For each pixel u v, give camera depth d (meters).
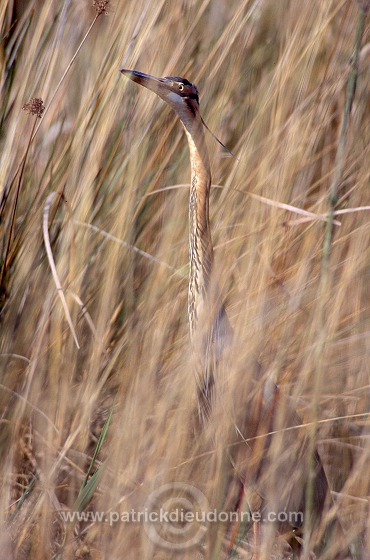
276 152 5.90
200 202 5.68
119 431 5.44
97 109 5.88
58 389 5.63
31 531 5.42
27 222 5.80
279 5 6.27
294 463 5.48
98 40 6.07
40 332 5.68
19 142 5.85
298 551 5.51
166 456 5.38
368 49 6.10
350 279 5.64
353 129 6.10
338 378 5.71
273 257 5.76
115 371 5.76
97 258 5.88
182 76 6.11
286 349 5.56
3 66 5.80
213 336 5.56
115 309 5.83
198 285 5.64
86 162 5.85
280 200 5.87
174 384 5.46
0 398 5.62
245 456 5.50
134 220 5.87
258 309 5.55
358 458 5.55
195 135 5.69
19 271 5.75
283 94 5.98
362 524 5.46
